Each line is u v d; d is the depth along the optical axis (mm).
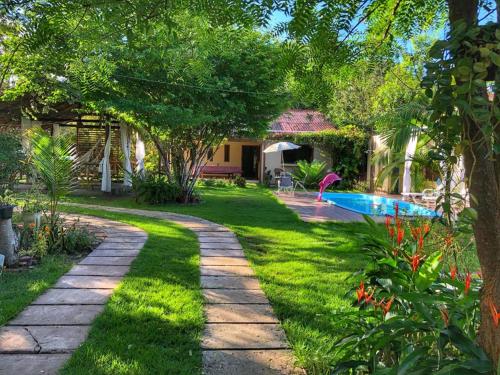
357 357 2480
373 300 2330
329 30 2100
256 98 11969
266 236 8211
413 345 1942
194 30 2773
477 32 1200
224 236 8055
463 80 1197
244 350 3307
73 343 3311
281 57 2492
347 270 5707
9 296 4301
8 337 3402
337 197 17531
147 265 5656
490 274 1446
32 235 6348
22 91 10516
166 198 13211
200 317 3887
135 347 3256
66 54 2230
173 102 11672
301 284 5023
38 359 3057
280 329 3701
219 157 27359
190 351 3240
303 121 24734
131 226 8898
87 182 15711
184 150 13602
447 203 1443
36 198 7031
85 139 16422
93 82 10031
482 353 1489
